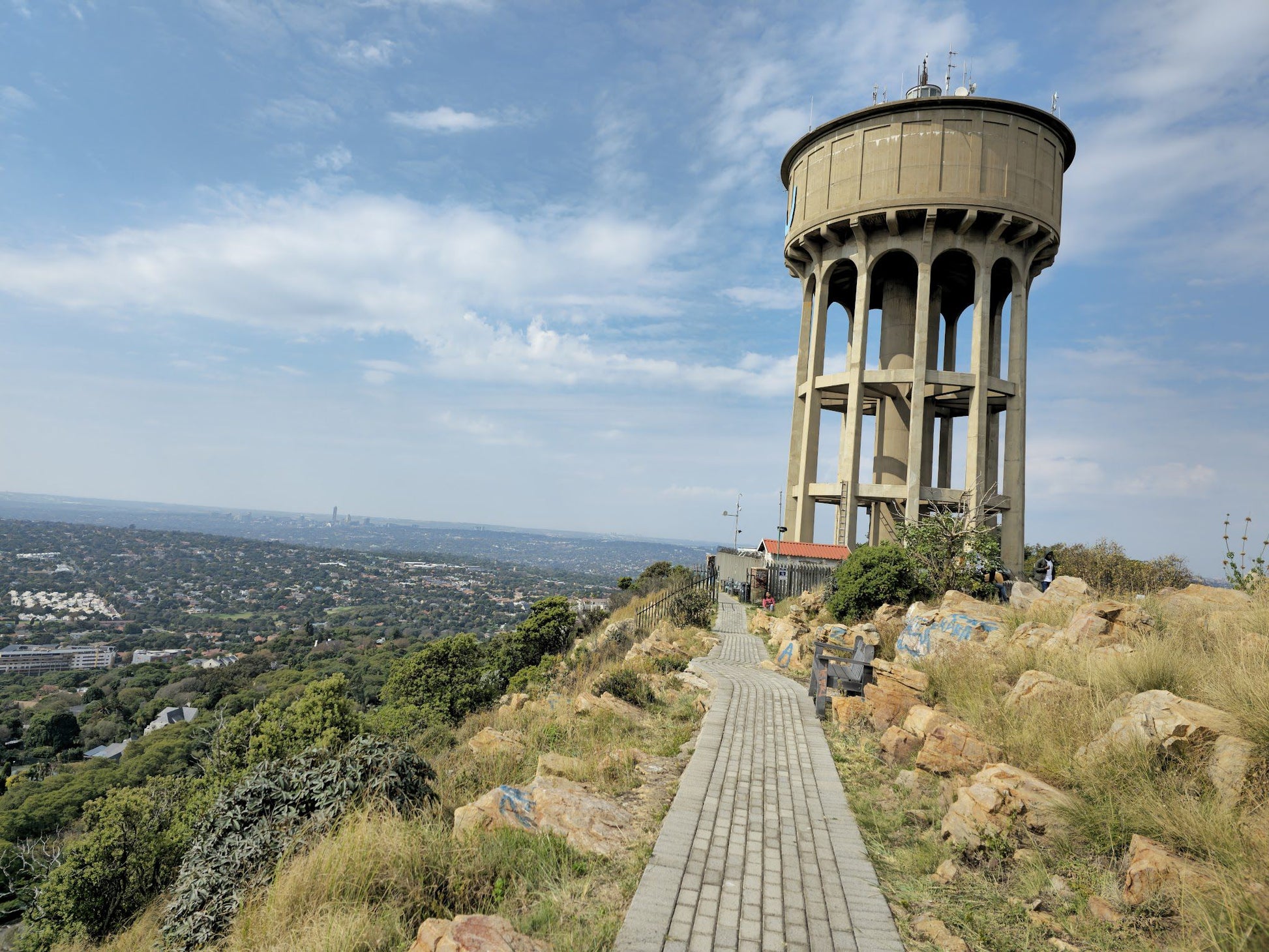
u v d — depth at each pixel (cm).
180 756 4800
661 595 3288
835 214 3247
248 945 549
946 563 2227
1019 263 3256
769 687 1490
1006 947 500
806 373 3653
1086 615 1095
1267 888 463
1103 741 712
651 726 1242
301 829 689
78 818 3656
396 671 3575
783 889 593
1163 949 467
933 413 3578
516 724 1514
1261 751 604
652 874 614
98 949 1494
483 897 588
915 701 1099
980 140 3058
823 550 3381
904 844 700
